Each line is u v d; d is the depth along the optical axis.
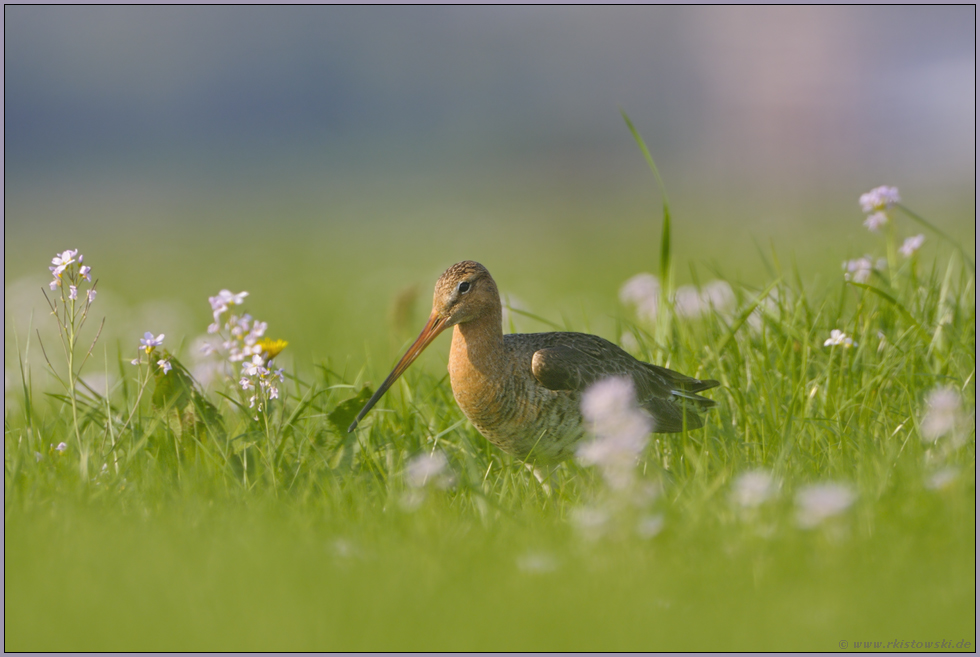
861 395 10.60
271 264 41.81
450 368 10.95
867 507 7.82
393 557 7.43
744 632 6.38
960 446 8.92
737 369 11.53
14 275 35.81
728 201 63.25
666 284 12.70
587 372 10.72
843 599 6.67
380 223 59.97
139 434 10.18
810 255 26.06
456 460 10.41
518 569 7.25
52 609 6.57
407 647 6.28
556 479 10.51
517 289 29.98
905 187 59.00
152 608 6.60
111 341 21.20
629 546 7.36
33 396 14.85
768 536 7.45
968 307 11.91
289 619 6.45
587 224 54.94
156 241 54.50
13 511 8.15
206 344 11.02
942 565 7.09
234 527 7.95
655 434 11.01
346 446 10.08
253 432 10.05
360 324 23.25
